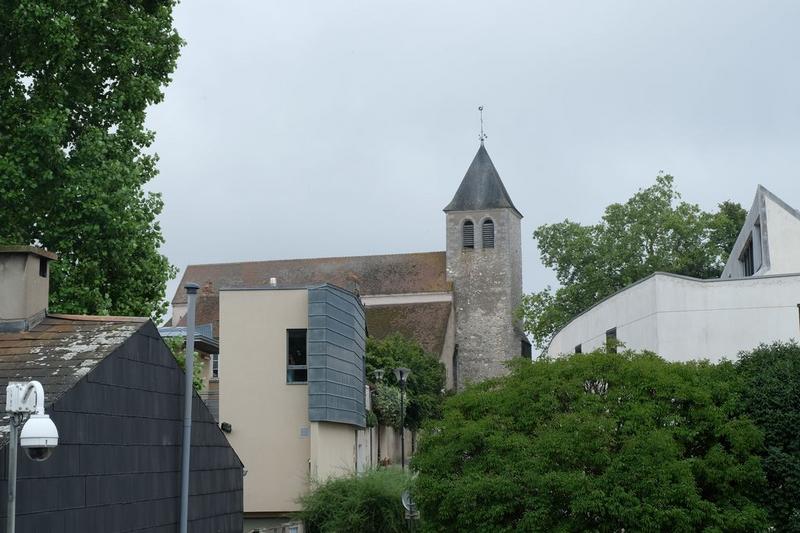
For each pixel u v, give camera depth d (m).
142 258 31.92
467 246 106.12
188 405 18.53
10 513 11.73
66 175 30.12
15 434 11.79
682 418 23.23
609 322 36.50
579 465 22.47
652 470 21.53
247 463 35.88
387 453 57.94
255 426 36.09
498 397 25.06
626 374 23.89
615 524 21.61
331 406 36.12
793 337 30.36
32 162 29.56
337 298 37.25
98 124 32.34
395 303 104.19
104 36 31.88
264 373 36.28
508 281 105.06
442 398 74.62
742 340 30.77
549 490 21.88
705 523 21.55
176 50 33.69
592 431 22.31
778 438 23.14
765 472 22.67
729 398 23.58
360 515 31.02
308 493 32.88
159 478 17.80
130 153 32.75
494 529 22.44
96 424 15.59
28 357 15.97
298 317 36.47
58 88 31.00
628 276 68.12
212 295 102.31
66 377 15.20
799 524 22.17
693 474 22.14
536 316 70.75
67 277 29.95
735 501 22.25
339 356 37.31
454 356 103.50
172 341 32.94
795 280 30.55
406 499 30.20
